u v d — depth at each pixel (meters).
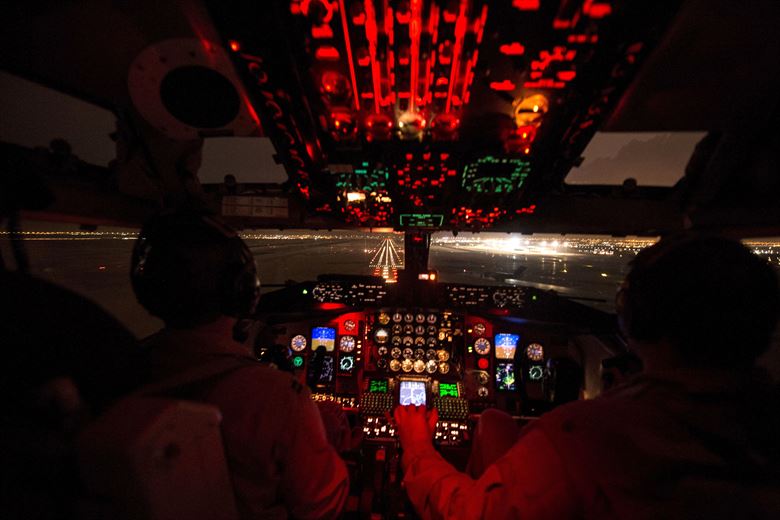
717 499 0.39
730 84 0.98
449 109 0.96
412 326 2.72
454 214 1.84
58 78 1.12
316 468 0.78
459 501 0.68
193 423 0.49
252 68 0.85
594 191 1.85
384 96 0.92
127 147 1.41
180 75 1.09
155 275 0.70
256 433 0.67
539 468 0.52
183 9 0.88
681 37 0.84
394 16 0.69
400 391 2.51
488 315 2.59
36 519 0.40
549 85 0.85
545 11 0.66
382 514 1.92
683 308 0.48
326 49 0.78
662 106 1.07
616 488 0.44
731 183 1.39
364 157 1.21
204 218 0.76
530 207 1.64
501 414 1.29
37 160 1.13
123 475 0.38
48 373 0.43
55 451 0.39
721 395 0.47
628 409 0.49
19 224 0.76
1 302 0.44
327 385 2.64
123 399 0.45
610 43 0.71
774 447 0.42
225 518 0.60
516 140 1.06
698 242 0.51
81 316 0.48
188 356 0.70
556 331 2.40
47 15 0.91
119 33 0.97
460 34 0.73
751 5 0.75
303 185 1.48
